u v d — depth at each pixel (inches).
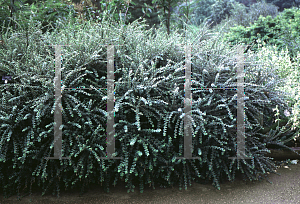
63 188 88.9
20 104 84.4
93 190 88.5
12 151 81.1
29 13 144.0
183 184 92.4
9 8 144.3
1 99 83.4
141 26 109.6
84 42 93.5
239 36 234.8
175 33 116.0
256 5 366.0
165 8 195.9
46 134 78.0
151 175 89.4
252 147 96.4
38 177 84.3
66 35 105.5
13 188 85.7
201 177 95.7
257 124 97.7
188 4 200.4
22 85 82.3
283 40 202.1
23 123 83.4
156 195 85.4
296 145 114.2
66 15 160.6
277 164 109.0
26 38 103.3
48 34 111.3
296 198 82.2
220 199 82.8
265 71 107.0
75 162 83.3
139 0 272.1
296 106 104.4
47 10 160.1
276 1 545.6
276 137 110.8
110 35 100.7
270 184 92.6
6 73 92.4
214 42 108.3
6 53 99.4
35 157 79.5
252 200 81.9
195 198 83.4
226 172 91.4
